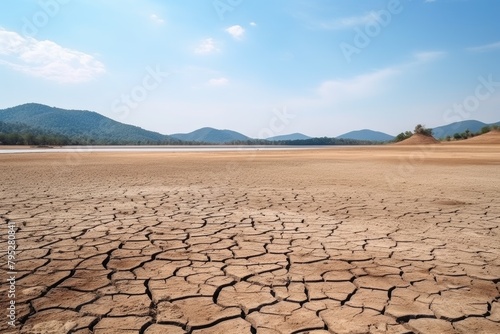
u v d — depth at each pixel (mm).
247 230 4133
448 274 2719
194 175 11258
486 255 3195
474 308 2143
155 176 10852
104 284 2461
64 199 6316
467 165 15266
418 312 2078
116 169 13570
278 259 3074
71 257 3051
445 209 5508
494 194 7086
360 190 7742
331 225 4414
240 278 2613
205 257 3113
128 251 3256
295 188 8062
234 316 2010
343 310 2102
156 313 2035
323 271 2781
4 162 17266
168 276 2637
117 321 1931
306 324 1924
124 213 5074
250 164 16922
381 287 2461
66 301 2172
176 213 5117
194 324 1906
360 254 3227
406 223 4539
